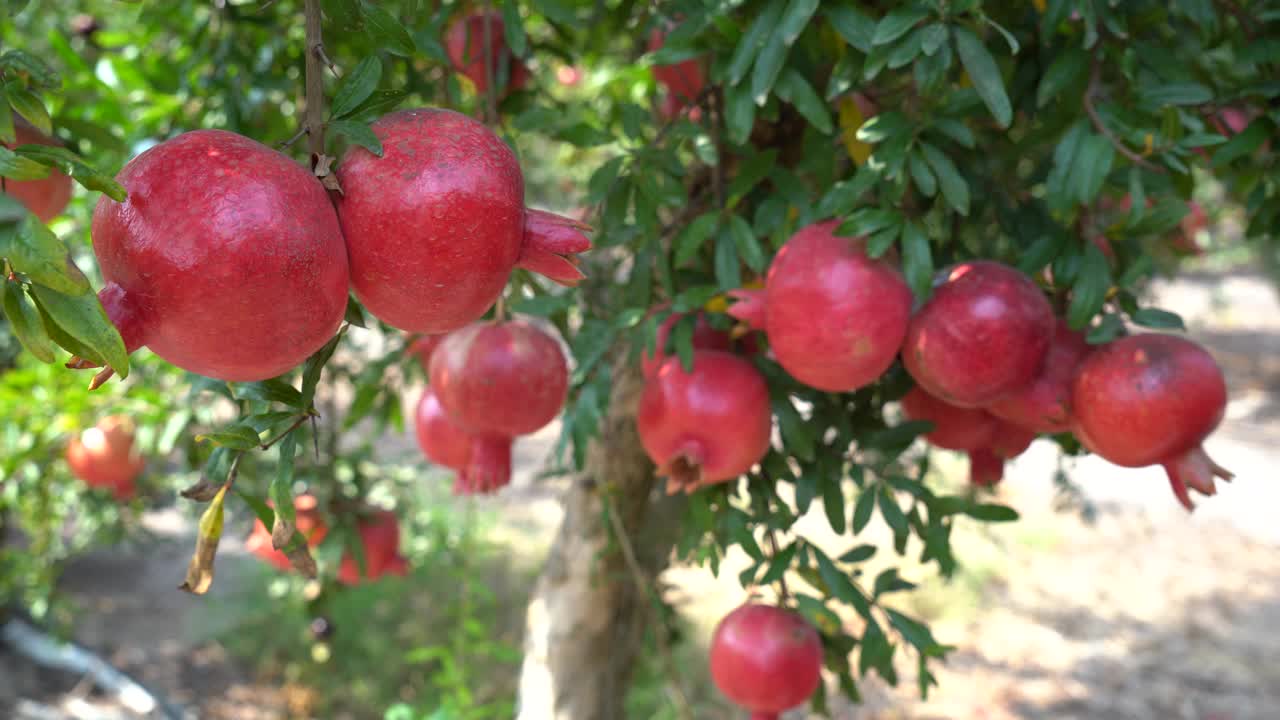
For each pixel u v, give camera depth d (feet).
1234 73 3.24
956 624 9.87
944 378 2.49
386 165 1.76
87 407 4.37
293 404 1.95
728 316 2.79
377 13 1.98
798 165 2.89
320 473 4.14
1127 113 2.60
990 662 9.30
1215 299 21.95
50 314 1.55
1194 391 2.44
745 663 2.98
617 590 3.86
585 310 3.33
